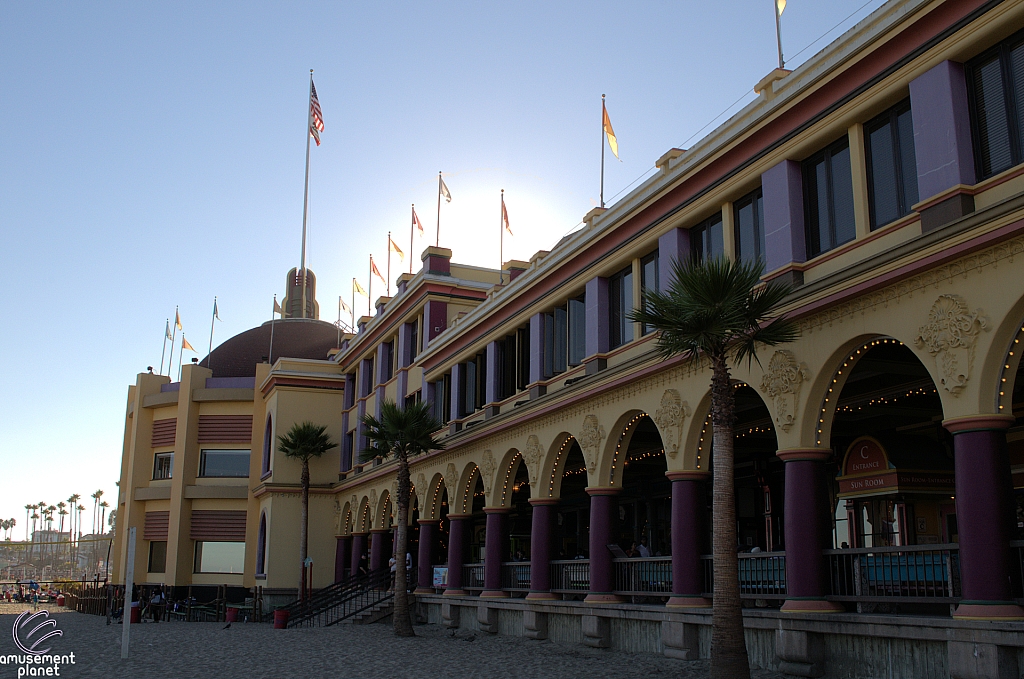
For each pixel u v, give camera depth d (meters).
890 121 15.69
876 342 15.27
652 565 21.83
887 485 20.55
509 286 29.42
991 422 12.88
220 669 21.94
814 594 15.80
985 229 12.82
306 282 71.94
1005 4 13.26
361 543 46.28
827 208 17.05
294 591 49.41
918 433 21.70
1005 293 12.73
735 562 14.79
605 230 23.50
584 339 25.33
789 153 17.45
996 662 12.16
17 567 199.62
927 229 14.21
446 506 43.41
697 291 14.87
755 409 22.84
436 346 36.72
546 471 26.25
